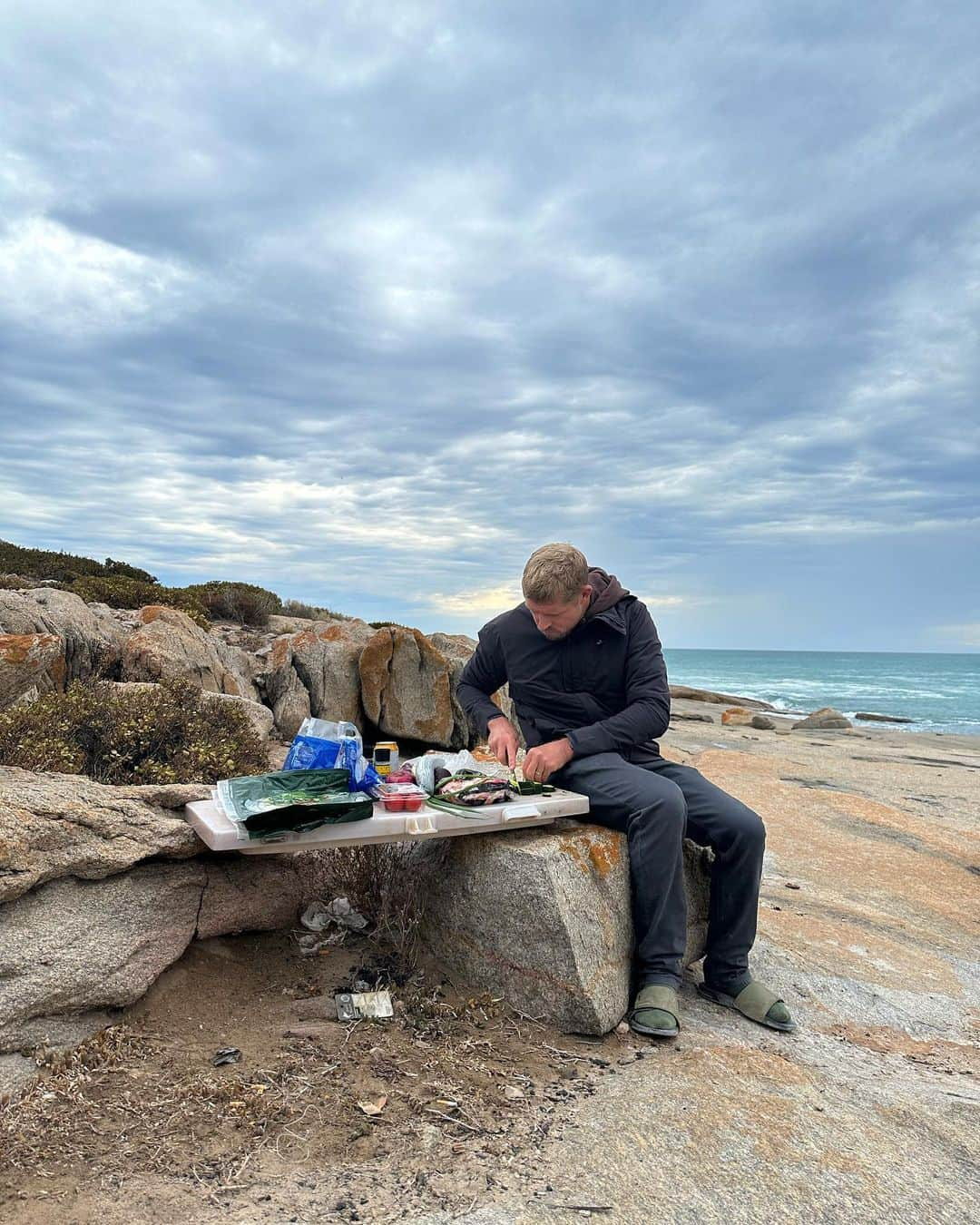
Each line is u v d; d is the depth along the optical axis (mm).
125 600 14461
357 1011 3172
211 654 9008
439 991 3416
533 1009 3262
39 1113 2430
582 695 3990
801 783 10523
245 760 5902
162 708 5902
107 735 5375
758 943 4559
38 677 6438
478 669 4387
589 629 3938
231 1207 2100
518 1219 2119
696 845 4008
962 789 10758
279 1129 2453
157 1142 2346
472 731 10070
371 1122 2516
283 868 3729
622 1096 2756
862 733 21109
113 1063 2709
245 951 3531
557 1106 2691
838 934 4938
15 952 2730
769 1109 2758
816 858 6566
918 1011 4039
